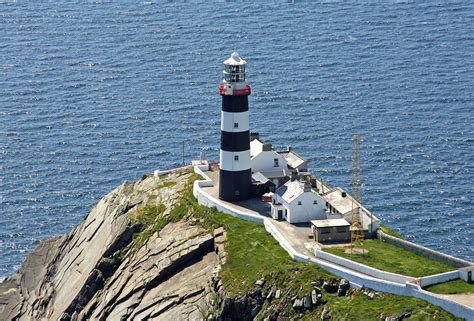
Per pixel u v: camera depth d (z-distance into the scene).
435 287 198.62
